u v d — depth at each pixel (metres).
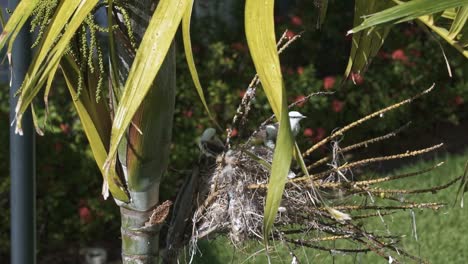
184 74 8.05
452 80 9.52
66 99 7.37
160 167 2.94
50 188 7.17
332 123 8.45
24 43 3.29
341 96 8.62
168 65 2.79
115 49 2.72
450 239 7.23
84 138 7.32
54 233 7.20
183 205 3.22
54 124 7.30
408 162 8.80
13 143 3.47
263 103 7.69
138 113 2.79
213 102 8.01
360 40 3.42
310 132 8.05
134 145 2.85
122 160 2.91
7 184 7.06
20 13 2.24
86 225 7.24
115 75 2.59
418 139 9.28
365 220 7.10
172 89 2.84
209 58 8.23
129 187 2.98
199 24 8.63
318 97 8.44
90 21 2.54
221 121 7.98
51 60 2.14
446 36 2.48
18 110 2.19
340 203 3.25
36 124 2.75
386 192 3.20
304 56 9.12
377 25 2.14
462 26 2.43
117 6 2.67
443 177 8.34
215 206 3.14
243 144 3.19
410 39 9.38
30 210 3.53
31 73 2.22
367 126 8.73
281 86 1.94
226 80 8.17
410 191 3.21
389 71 9.02
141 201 3.02
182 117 7.88
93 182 7.28
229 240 3.38
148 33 2.10
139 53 2.10
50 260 7.07
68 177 7.25
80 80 2.64
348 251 3.36
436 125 9.48
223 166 3.14
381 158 3.20
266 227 1.95
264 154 3.17
